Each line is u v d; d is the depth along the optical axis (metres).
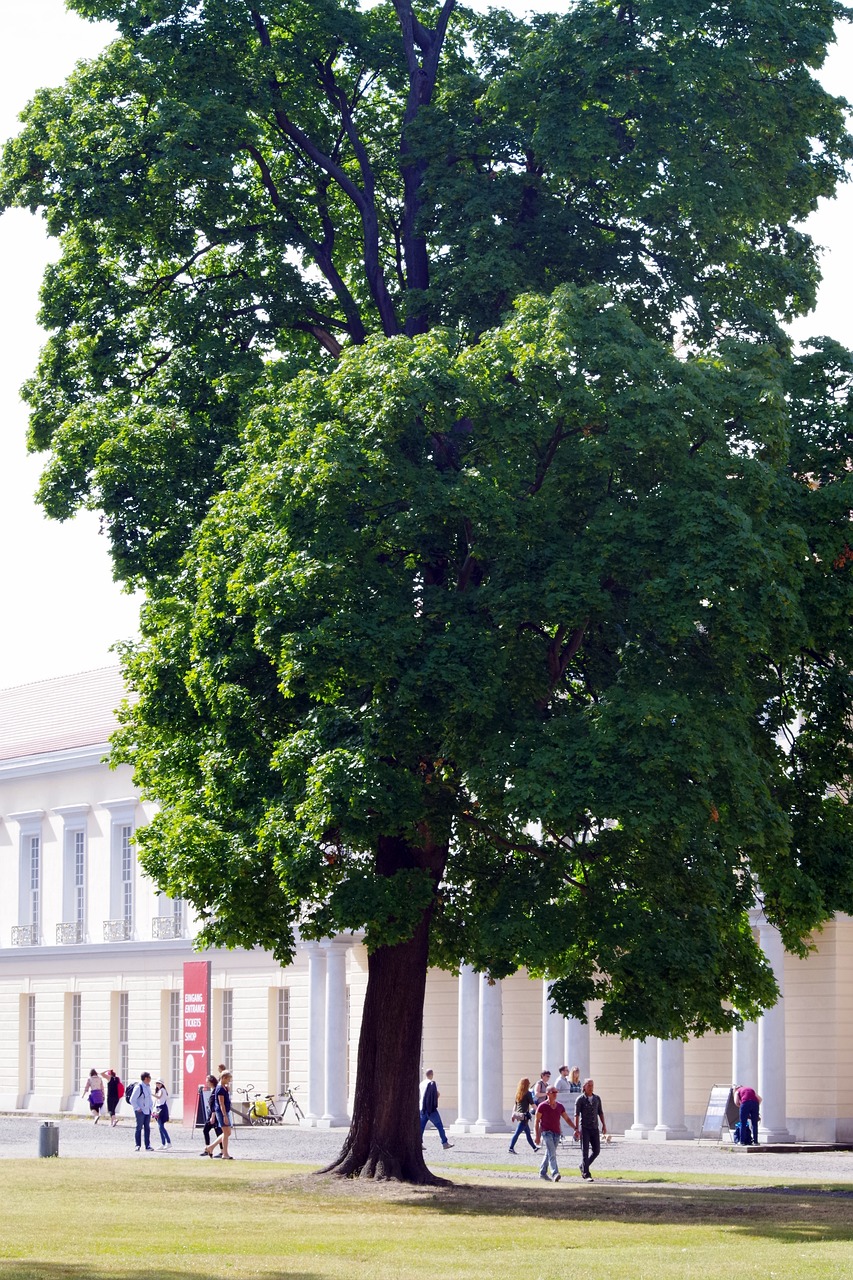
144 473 29.00
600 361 23.95
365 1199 27.03
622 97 27.19
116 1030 61.38
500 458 25.08
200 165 28.41
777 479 25.31
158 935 59.59
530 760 23.69
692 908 25.03
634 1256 19.48
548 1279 17.25
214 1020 57.62
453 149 28.67
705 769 23.12
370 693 25.45
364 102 32.69
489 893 28.67
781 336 29.48
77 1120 58.31
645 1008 24.80
